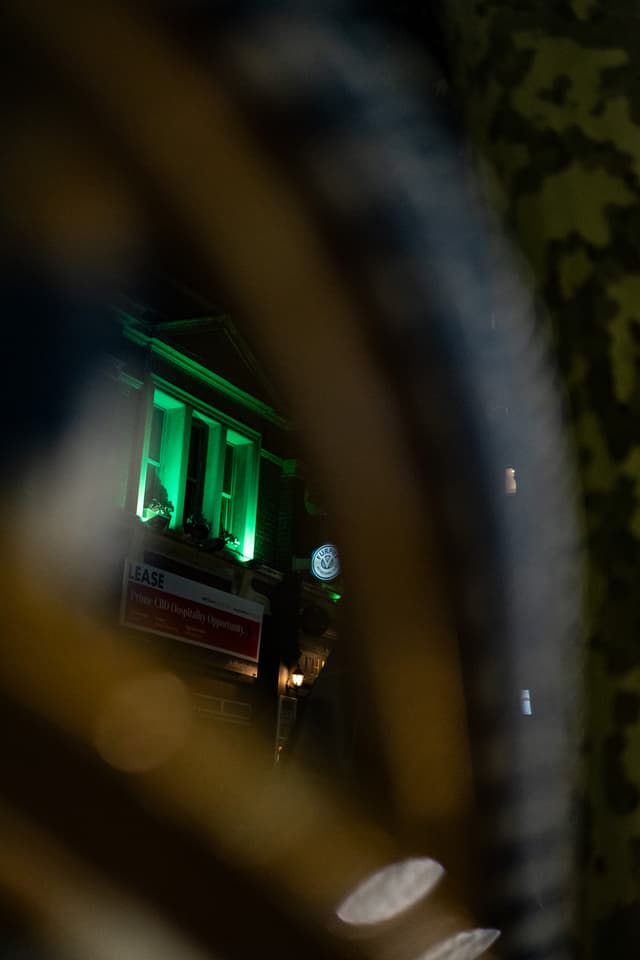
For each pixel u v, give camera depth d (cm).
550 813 30
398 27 38
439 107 37
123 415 1227
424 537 39
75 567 1067
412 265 39
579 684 27
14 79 51
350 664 46
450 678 39
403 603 41
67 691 111
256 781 54
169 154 46
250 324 46
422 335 39
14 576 936
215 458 1436
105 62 47
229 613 1406
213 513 1423
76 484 1068
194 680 1333
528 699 32
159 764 57
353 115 40
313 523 1590
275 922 45
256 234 45
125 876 50
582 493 27
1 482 934
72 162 50
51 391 987
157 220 47
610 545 27
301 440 46
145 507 1280
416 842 40
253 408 1498
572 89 30
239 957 45
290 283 45
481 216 33
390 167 38
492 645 34
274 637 1500
